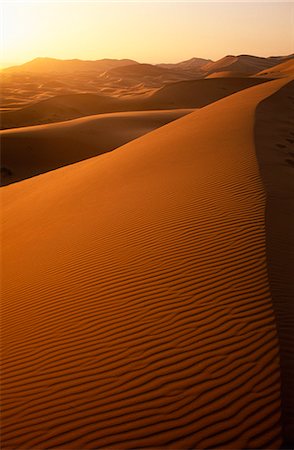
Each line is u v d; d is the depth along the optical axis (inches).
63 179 848.3
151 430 182.5
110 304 282.5
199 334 231.9
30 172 1526.8
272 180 471.2
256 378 196.4
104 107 3567.9
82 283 323.3
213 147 660.1
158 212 421.4
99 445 180.7
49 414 203.5
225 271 285.9
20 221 606.9
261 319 233.1
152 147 800.9
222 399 189.8
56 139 1728.6
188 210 409.1
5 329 291.4
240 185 454.3
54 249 416.5
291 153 649.6
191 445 172.9
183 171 553.6
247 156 569.3
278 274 277.3
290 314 237.9
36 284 350.6
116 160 805.2
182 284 282.7
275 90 1384.1
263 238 322.0
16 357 254.4
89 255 370.6
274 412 179.5
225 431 175.8
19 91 6038.4
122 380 212.8
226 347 217.9
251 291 259.4
